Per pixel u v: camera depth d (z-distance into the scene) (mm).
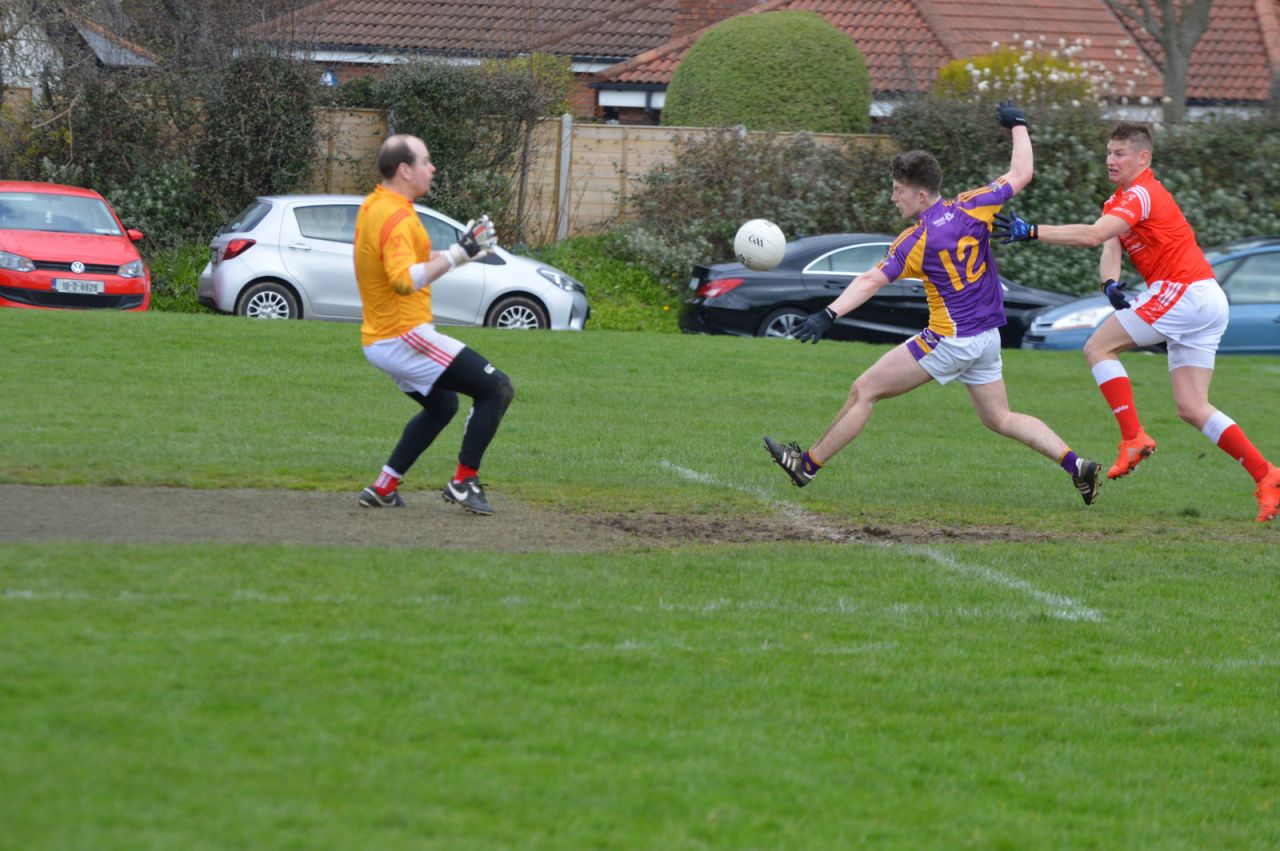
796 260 57094
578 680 15844
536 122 76500
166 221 70938
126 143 71312
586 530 23500
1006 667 17578
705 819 12516
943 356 25000
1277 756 15305
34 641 15484
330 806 12133
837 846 12211
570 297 57156
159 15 75250
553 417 35688
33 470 25031
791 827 12500
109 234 56438
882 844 12359
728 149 76125
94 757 12648
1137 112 81000
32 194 56875
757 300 56344
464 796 12570
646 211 76875
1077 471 25719
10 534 20312
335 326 47750
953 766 14352
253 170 72188
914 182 24516
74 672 14633
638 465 29609
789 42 79500
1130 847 12781
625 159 78125
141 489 24219
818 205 74500
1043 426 25969
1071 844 12727
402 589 18766
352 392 37281
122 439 28859
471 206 74750
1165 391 45875
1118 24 91938
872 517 25969
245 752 13086
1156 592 21453
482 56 80500
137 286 54719
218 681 14805
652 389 40938
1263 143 74938
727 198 76000
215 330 45219
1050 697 16594
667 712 15102
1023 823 13102
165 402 34094
